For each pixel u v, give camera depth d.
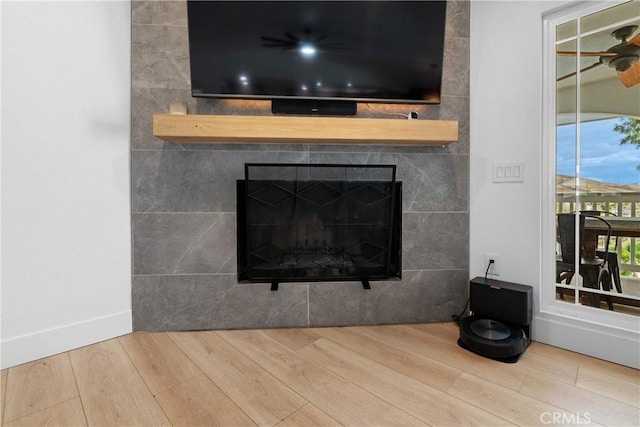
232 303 1.68
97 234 1.51
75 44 1.43
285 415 1.03
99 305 1.52
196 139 1.52
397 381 1.21
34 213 1.34
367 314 1.73
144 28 1.60
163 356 1.39
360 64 1.60
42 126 1.35
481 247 1.72
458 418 1.01
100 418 1.01
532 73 1.52
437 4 1.61
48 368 1.29
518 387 1.17
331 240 1.69
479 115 1.71
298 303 1.70
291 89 1.58
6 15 1.26
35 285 1.35
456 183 1.74
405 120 1.51
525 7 1.54
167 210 1.63
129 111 1.60
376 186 1.68
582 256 1.45
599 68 1.39
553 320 1.49
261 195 1.64
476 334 1.44
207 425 0.98
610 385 1.18
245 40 1.54
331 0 1.55
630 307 1.34
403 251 1.74
